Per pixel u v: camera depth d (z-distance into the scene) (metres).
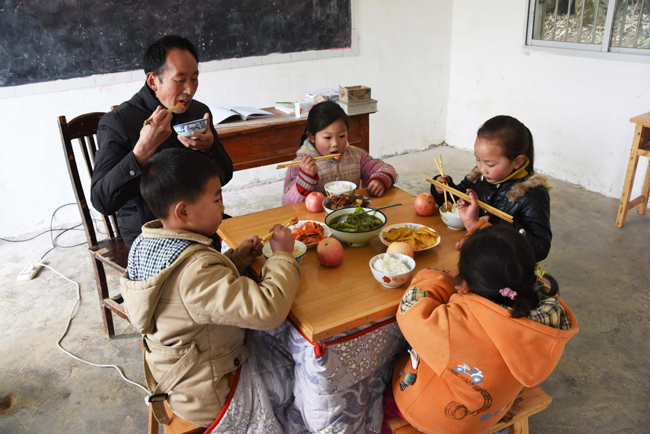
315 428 1.28
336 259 1.34
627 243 2.79
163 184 1.09
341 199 1.71
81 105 3.23
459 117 4.64
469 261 1.06
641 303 2.26
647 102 3.09
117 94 3.31
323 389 1.21
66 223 3.43
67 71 3.11
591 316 2.19
